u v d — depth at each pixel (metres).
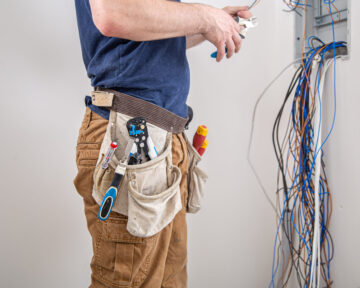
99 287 0.79
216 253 1.51
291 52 1.46
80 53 1.22
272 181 1.61
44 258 1.22
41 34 1.15
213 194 1.48
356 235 1.18
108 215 0.67
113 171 0.72
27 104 1.15
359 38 1.14
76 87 1.22
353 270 1.19
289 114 1.47
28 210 1.18
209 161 1.46
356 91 1.15
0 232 1.15
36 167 1.19
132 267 0.74
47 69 1.17
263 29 1.52
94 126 0.77
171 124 0.80
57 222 1.24
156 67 0.77
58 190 1.23
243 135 1.53
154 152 0.74
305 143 1.32
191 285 1.47
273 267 1.61
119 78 0.74
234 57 1.47
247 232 1.58
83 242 1.29
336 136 1.25
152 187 0.74
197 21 0.72
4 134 1.13
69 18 1.19
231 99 1.48
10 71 1.12
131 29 0.63
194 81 1.39
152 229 0.72
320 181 1.33
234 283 1.57
